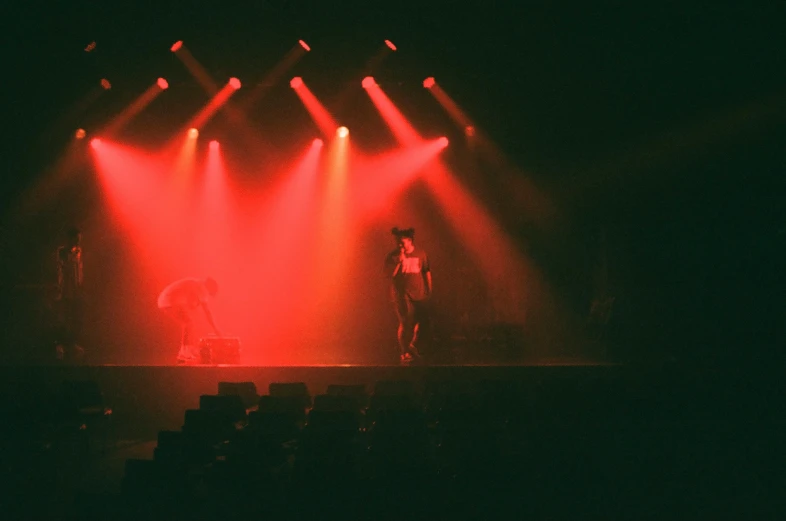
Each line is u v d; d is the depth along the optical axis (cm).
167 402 955
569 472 600
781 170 1096
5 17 1016
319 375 946
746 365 941
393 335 1437
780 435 752
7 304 1211
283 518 525
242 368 952
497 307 1244
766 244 1117
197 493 583
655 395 844
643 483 613
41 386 848
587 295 1314
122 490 528
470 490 553
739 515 559
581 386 841
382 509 535
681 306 1183
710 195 1170
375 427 693
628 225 1248
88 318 1335
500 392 812
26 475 623
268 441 626
